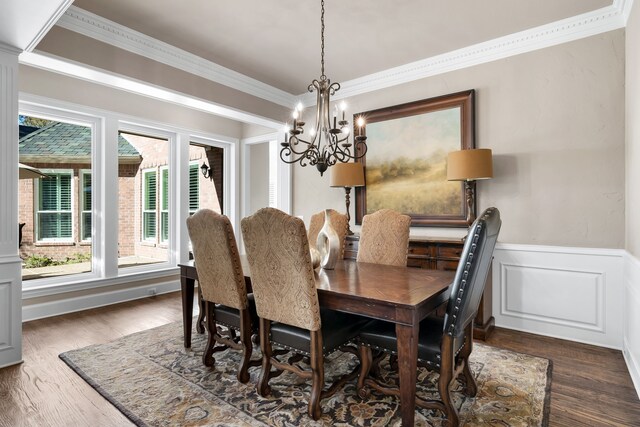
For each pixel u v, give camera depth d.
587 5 2.69
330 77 4.10
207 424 1.79
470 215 3.23
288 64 3.75
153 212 4.68
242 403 1.98
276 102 4.56
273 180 6.02
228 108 3.99
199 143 5.30
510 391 2.11
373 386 1.95
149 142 4.64
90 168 4.06
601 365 2.47
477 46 3.32
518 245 3.16
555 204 3.01
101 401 2.01
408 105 3.76
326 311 2.26
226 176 5.69
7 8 2.00
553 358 2.59
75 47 2.78
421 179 3.69
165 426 1.77
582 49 2.88
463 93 3.42
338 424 1.79
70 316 3.64
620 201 2.75
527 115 3.13
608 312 2.79
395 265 2.82
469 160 2.99
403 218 2.87
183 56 3.46
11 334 2.48
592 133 2.86
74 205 3.96
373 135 4.01
